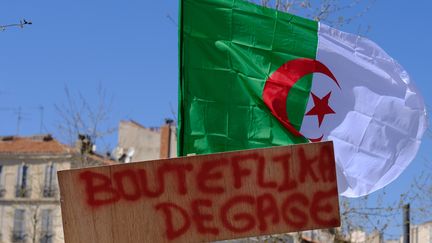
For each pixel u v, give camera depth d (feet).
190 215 24.06
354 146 32.55
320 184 24.95
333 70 32.35
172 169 24.11
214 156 24.43
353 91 32.48
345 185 32.37
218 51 31.27
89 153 134.41
